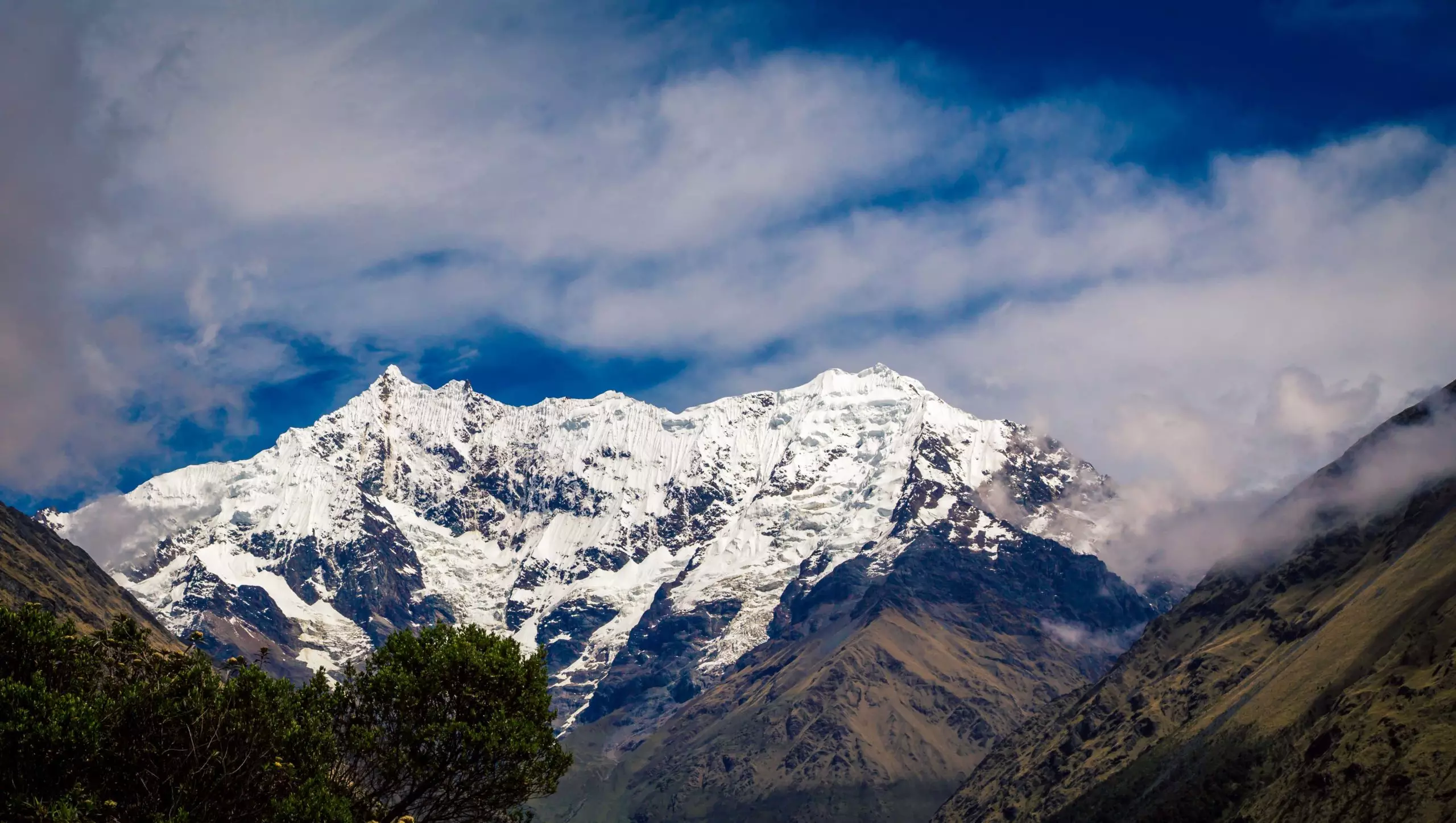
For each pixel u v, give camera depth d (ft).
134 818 307.99
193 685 329.11
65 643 336.08
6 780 296.30
